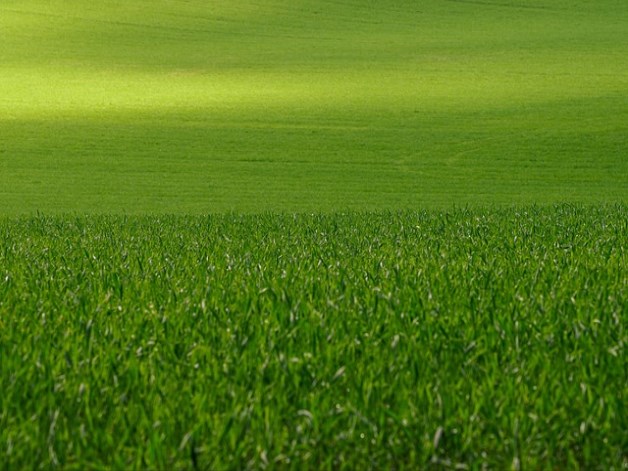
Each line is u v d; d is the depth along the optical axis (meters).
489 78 85.75
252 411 7.86
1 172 55.75
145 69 93.31
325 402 8.05
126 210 46.38
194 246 22.22
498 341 10.03
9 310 12.19
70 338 10.13
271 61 97.44
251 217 35.53
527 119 69.62
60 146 62.09
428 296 12.34
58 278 15.51
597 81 83.12
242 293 13.15
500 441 7.57
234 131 66.75
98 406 8.11
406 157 60.25
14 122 68.31
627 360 9.24
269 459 7.26
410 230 26.14
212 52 103.88
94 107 73.81
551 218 30.86
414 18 124.50
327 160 59.53
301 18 124.25
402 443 7.54
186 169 57.12
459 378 8.80
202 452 7.27
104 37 112.00
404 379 8.65
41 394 8.30
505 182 54.44
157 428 7.56
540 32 113.19
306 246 21.42
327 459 7.26
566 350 9.64
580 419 7.88
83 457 7.22
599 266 15.74
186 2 130.50
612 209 37.03
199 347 9.56
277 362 9.10
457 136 65.31
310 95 79.19
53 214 44.66
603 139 63.97
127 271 16.17
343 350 9.67
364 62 95.56
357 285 13.70
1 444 7.29
